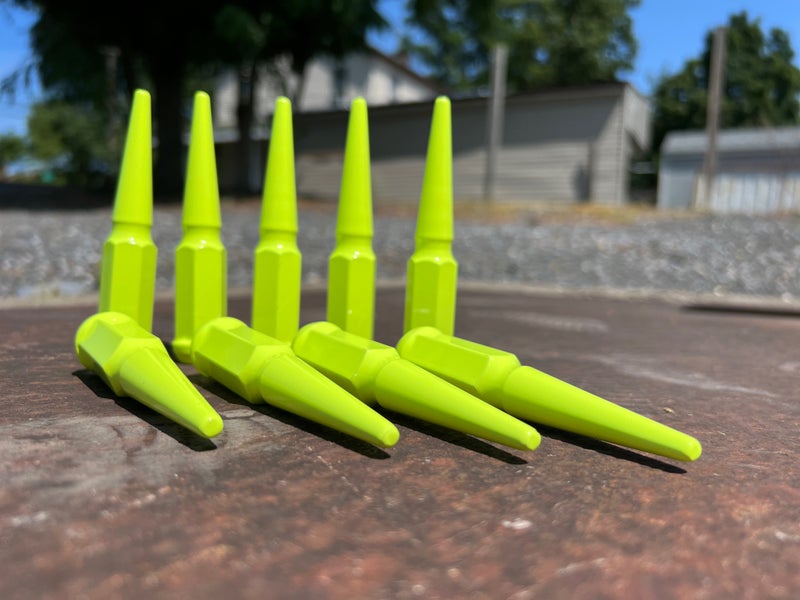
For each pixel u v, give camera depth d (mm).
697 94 4750
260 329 276
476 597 115
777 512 156
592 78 4586
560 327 537
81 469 165
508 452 194
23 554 122
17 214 1259
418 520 145
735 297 861
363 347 222
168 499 150
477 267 1035
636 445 185
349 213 275
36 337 385
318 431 206
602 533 141
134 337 222
